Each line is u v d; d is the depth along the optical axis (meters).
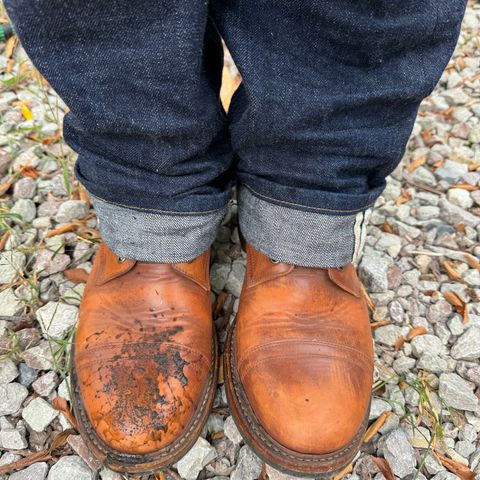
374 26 0.61
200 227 0.82
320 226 0.79
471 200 1.29
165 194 0.76
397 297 1.10
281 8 0.62
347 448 0.75
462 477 0.85
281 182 0.78
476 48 1.80
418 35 0.64
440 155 1.42
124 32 0.60
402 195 1.31
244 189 0.86
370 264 1.10
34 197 1.23
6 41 1.64
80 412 0.77
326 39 0.63
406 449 0.85
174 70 0.62
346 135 0.70
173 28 0.60
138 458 0.73
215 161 0.80
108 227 0.82
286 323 0.81
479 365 0.98
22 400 0.89
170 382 0.76
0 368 0.92
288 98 0.66
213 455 0.85
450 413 0.92
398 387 0.95
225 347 0.89
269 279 0.85
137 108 0.66
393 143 0.73
